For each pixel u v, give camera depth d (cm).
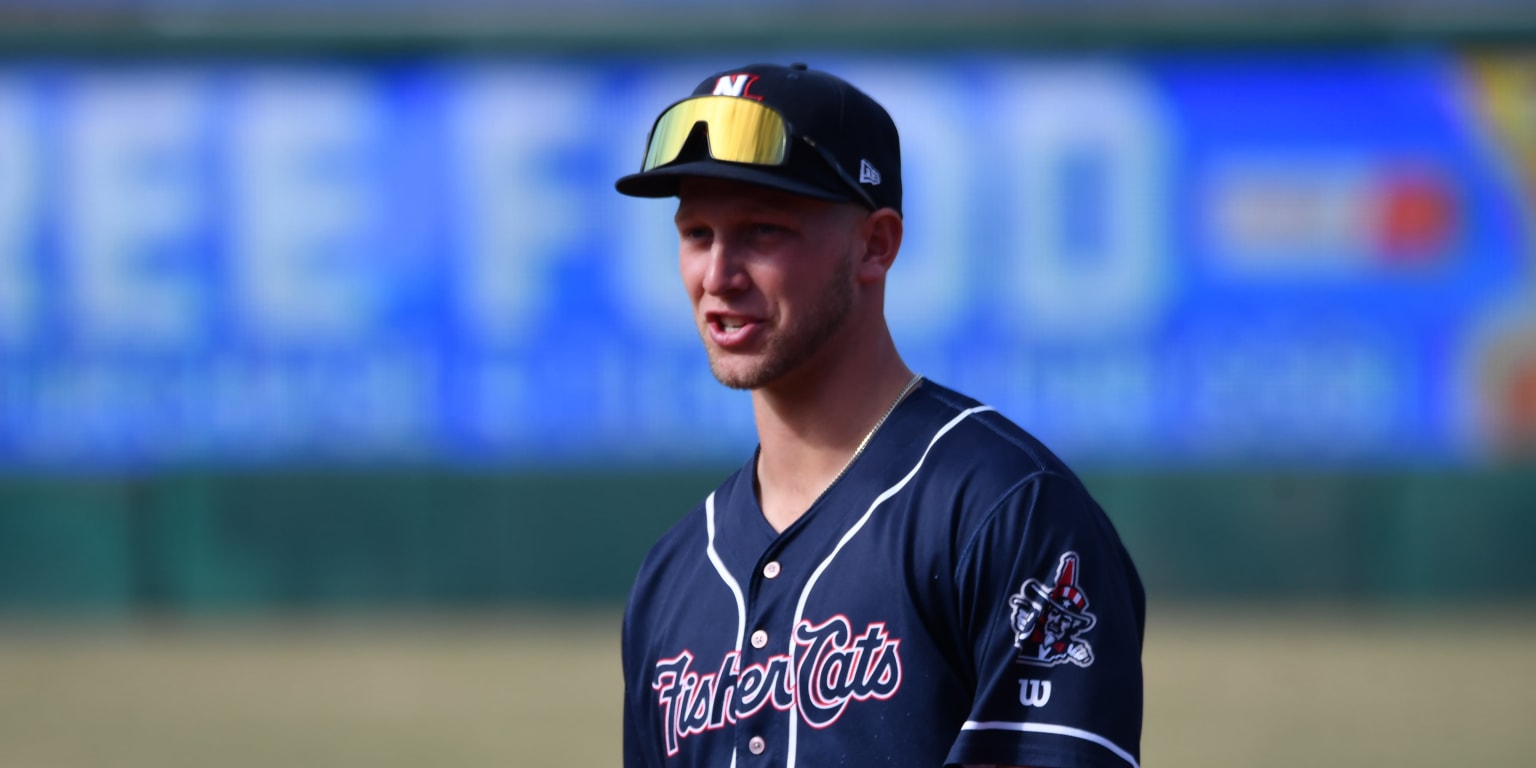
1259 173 3578
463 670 3069
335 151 3634
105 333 3622
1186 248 3581
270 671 3091
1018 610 650
